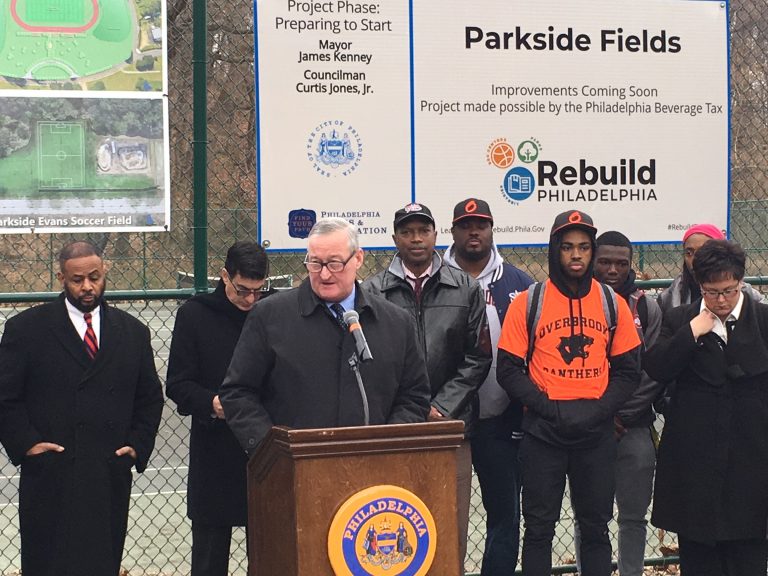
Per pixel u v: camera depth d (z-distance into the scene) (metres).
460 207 5.24
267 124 5.47
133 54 5.20
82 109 5.16
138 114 5.21
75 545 4.22
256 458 3.50
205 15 5.32
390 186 5.62
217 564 4.71
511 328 4.75
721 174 6.15
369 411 3.78
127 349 4.41
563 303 4.72
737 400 4.61
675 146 6.07
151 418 4.51
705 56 6.11
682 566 4.86
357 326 3.65
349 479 3.20
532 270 6.39
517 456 5.04
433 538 3.23
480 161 5.75
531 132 5.83
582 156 5.92
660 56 6.03
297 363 3.78
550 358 4.69
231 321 4.70
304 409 3.74
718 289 4.50
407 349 3.96
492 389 5.12
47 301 5.15
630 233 6.03
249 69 5.79
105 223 5.20
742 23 6.55
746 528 4.58
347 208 5.57
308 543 3.16
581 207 5.94
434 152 5.68
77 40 5.14
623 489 5.26
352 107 5.56
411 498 3.20
